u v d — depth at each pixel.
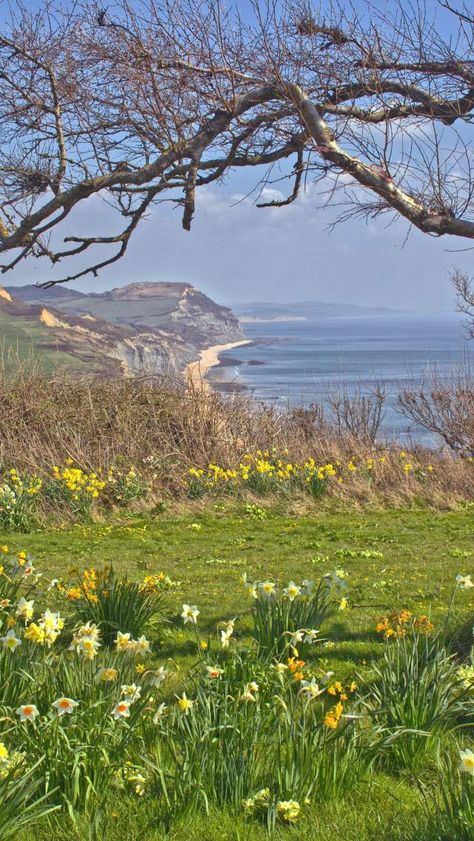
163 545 13.75
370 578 10.39
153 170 5.07
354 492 18.14
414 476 19.05
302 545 13.45
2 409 18.94
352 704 5.40
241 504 17.59
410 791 4.49
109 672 4.68
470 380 22.44
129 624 7.42
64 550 13.24
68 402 19.83
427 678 5.18
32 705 4.16
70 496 16.58
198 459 19.33
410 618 7.90
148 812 4.14
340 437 21.11
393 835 3.95
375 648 6.97
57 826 4.00
